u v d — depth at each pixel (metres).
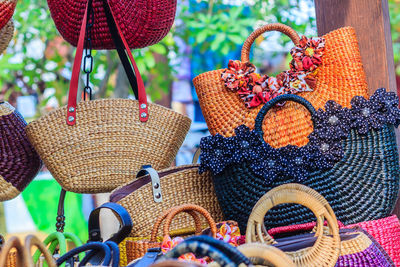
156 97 5.04
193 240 1.01
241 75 1.83
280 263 1.15
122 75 4.80
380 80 1.92
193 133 5.28
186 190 1.92
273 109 1.80
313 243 1.39
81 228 5.24
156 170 2.01
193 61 5.55
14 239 1.07
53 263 1.18
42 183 5.38
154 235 1.62
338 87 1.78
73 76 1.94
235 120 1.84
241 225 1.76
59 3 2.02
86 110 1.96
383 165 1.70
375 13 1.94
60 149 1.94
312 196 1.38
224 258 0.95
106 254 1.30
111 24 2.04
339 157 1.70
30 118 5.45
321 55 1.79
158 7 2.02
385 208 1.70
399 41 5.42
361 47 1.97
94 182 1.95
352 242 1.44
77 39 2.06
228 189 1.78
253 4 5.08
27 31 4.93
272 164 1.71
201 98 1.91
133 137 1.98
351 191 1.69
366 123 1.70
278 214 1.70
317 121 1.72
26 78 5.40
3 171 2.01
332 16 2.04
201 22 4.87
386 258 1.50
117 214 1.80
